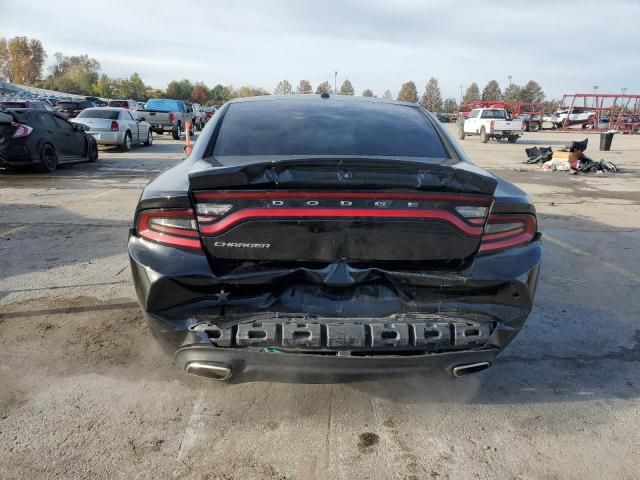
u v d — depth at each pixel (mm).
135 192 9406
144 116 23953
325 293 2451
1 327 3699
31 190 9438
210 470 2373
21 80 119250
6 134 10852
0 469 2334
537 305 4422
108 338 3578
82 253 5449
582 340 3777
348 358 2371
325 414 2807
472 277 2469
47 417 2711
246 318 2404
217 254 2434
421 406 2906
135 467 2377
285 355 2369
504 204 2516
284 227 2400
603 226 7629
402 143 3238
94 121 16719
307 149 3080
